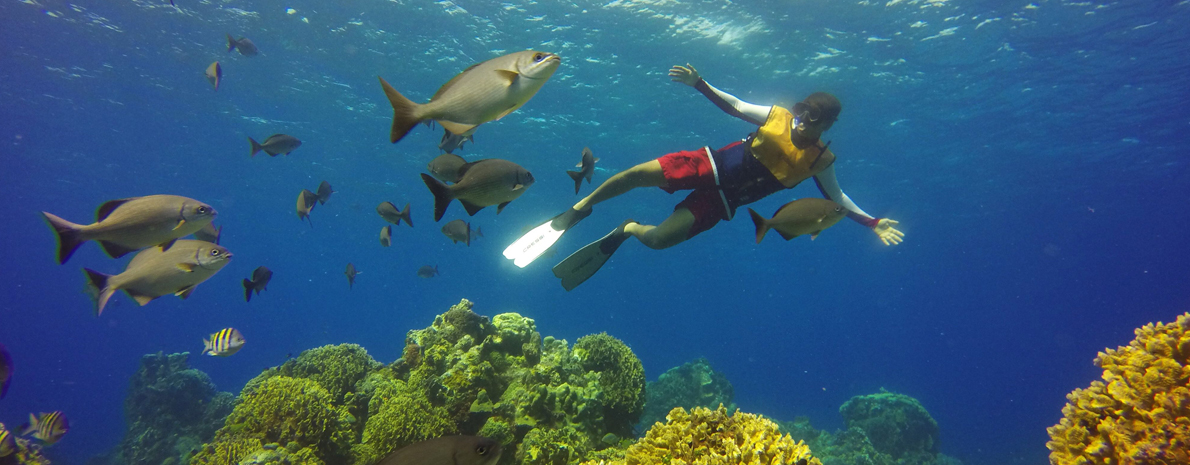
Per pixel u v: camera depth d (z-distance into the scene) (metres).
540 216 41.44
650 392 17.83
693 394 17.17
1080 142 24.86
